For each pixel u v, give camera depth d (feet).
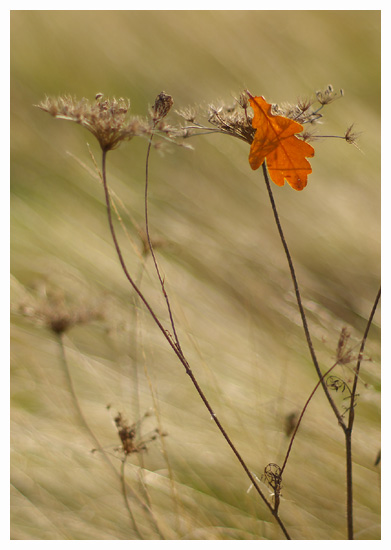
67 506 6.05
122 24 14.92
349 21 16.96
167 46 14.58
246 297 8.30
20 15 14.19
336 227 10.55
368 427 6.69
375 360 7.14
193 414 6.61
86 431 6.31
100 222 9.50
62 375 6.64
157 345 6.98
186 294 7.96
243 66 14.20
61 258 8.30
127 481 6.10
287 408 6.62
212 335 7.54
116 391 6.64
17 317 6.90
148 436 6.34
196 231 9.57
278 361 7.26
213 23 15.35
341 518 6.17
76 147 11.15
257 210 10.76
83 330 7.02
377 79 15.31
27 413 6.42
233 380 6.92
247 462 6.36
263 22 15.85
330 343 7.59
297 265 9.47
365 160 12.36
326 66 15.34
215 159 11.78
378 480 6.38
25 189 9.80
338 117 13.05
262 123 5.43
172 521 6.05
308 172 5.43
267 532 6.05
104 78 13.32
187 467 6.31
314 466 6.38
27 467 6.16
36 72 12.73
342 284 9.36
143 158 11.60
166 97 5.41
